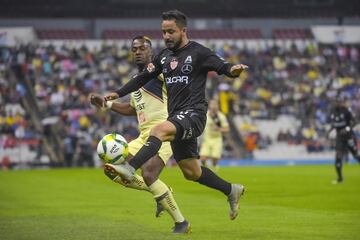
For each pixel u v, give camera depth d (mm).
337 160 61375
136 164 23859
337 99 61438
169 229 28781
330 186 56969
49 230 28781
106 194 49688
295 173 77312
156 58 27156
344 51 131375
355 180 64375
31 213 36688
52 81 117938
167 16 26078
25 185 59906
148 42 31203
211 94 116562
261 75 124125
